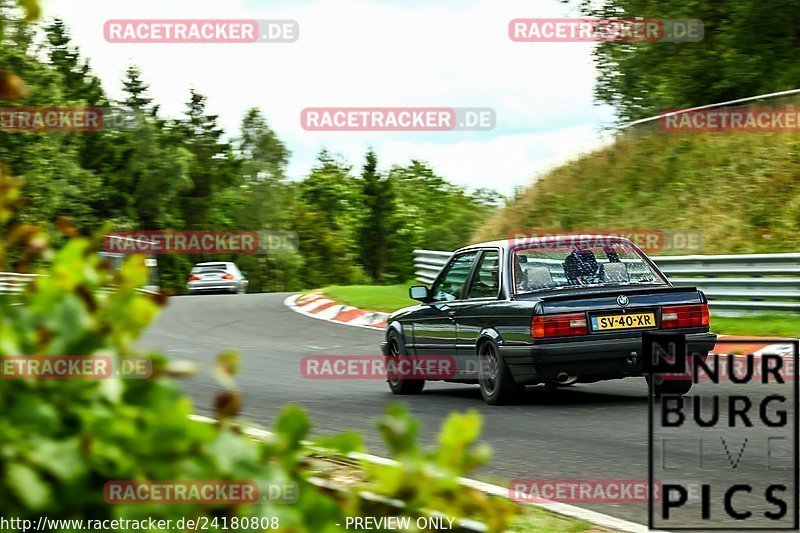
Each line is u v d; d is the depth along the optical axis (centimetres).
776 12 3731
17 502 212
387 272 14125
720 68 3912
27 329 222
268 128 11775
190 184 9844
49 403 219
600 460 918
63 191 6481
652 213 3312
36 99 5891
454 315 1394
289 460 245
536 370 1248
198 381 1591
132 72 10381
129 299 231
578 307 1247
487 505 240
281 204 11906
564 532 639
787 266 2073
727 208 3064
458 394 1475
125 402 227
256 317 3000
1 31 240
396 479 234
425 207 15275
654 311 1266
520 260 1339
